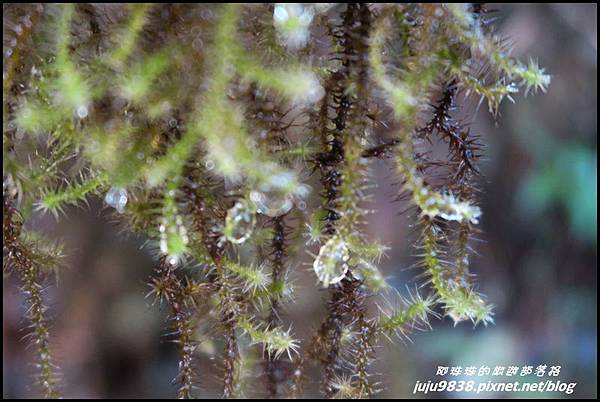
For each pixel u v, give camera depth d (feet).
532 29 0.96
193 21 0.47
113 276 0.86
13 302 0.79
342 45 0.49
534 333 1.00
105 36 0.48
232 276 0.51
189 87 0.48
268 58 0.48
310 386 0.60
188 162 0.49
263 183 0.48
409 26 0.48
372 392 0.53
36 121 0.48
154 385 0.89
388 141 0.50
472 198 0.51
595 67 0.99
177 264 0.51
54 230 0.80
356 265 0.51
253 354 0.56
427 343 0.94
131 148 0.49
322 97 0.49
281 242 0.52
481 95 0.49
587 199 0.97
